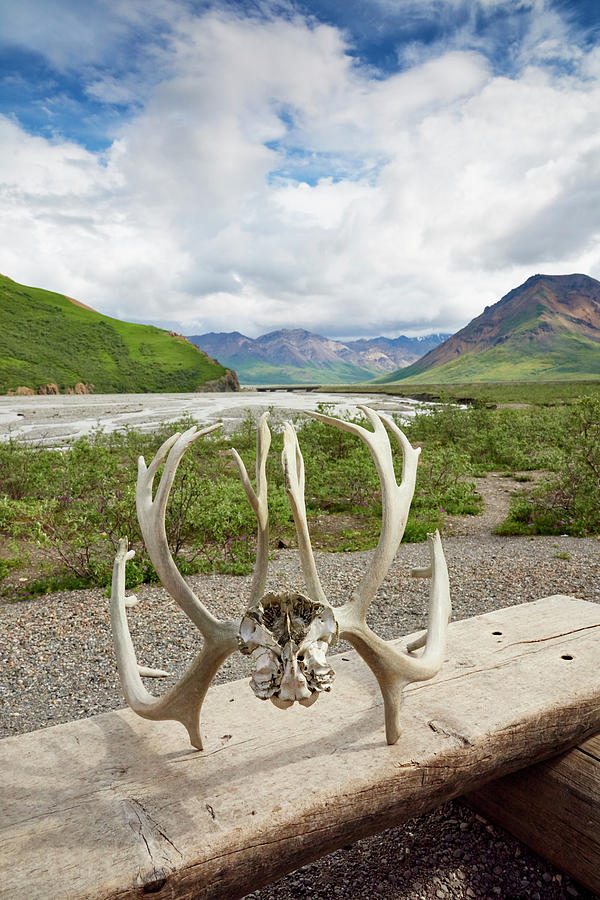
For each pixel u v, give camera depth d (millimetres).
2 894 1456
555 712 2297
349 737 2115
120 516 7453
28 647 4965
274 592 1586
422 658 2094
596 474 10102
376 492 11953
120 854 1585
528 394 61062
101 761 2012
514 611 3270
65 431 27906
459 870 2510
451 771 2043
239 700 2398
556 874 2471
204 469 11281
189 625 5344
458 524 10000
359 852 2646
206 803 1778
